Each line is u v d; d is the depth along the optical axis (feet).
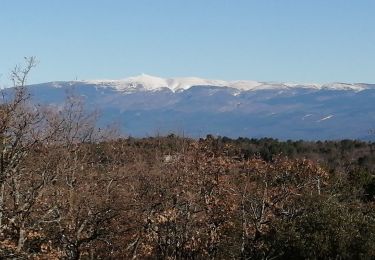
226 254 79.92
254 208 87.92
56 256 66.03
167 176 83.87
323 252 68.33
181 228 78.79
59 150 71.61
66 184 74.18
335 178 119.24
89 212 71.72
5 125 62.34
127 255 76.95
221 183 84.69
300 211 77.66
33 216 70.03
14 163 64.59
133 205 76.43
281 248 72.64
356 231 68.69
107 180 80.84
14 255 62.34
